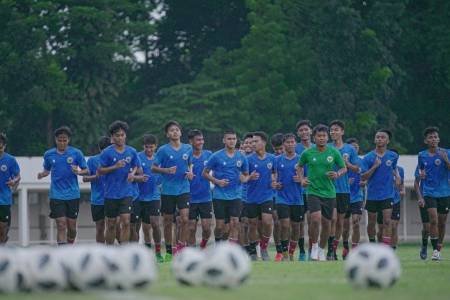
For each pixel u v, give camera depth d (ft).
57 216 172.76
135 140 439.22
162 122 444.14
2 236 178.70
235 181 177.99
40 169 319.68
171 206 178.70
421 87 476.54
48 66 432.25
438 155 175.83
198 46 505.66
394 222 193.47
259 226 192.65
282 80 437.58
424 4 481.87
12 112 436.76
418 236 350.84
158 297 91.61
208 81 452.76
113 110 489.26
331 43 444.14
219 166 177.17
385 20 452.35
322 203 170.60
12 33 435.53
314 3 448.65
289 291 100.27
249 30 498.28
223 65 463.83
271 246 304.50
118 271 95.25
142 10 483.10
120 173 167.02
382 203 179.42
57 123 457.27
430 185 176.45
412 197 358.23
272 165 179.11
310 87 444.96
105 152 166.91
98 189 182.50
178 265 102.78
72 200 173.88
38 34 433.89
